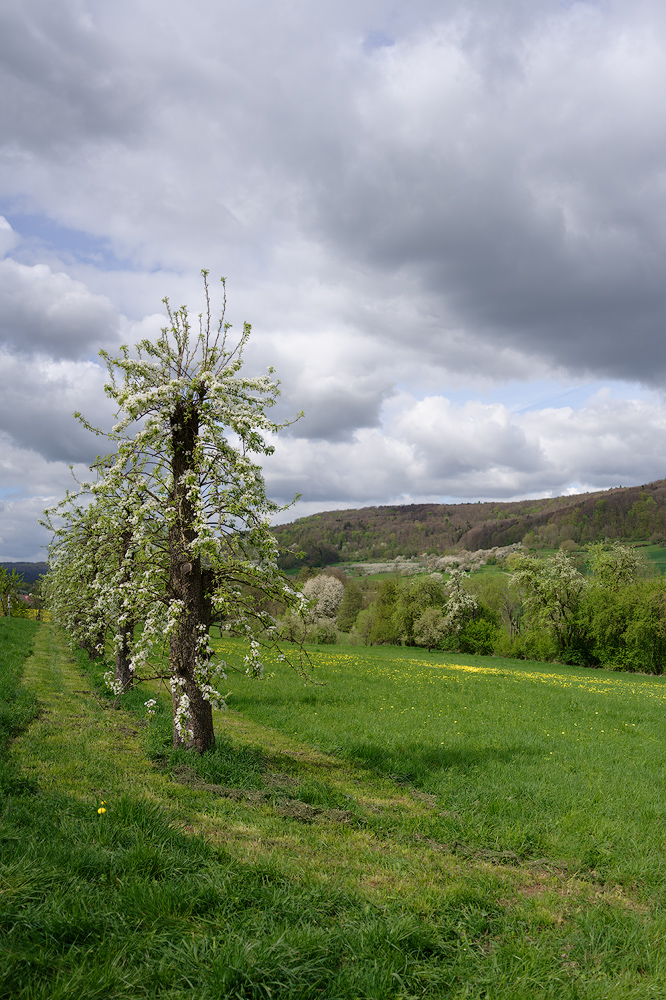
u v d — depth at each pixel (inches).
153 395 375.9
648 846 281.6
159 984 136.7
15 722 419.5
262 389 425.4
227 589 415.5
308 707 652.7
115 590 412.5
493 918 198.2
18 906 154.3
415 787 382.3
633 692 1125.7
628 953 181.9
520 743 518.9
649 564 2662.4
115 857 192.2
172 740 410.9
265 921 167.0
